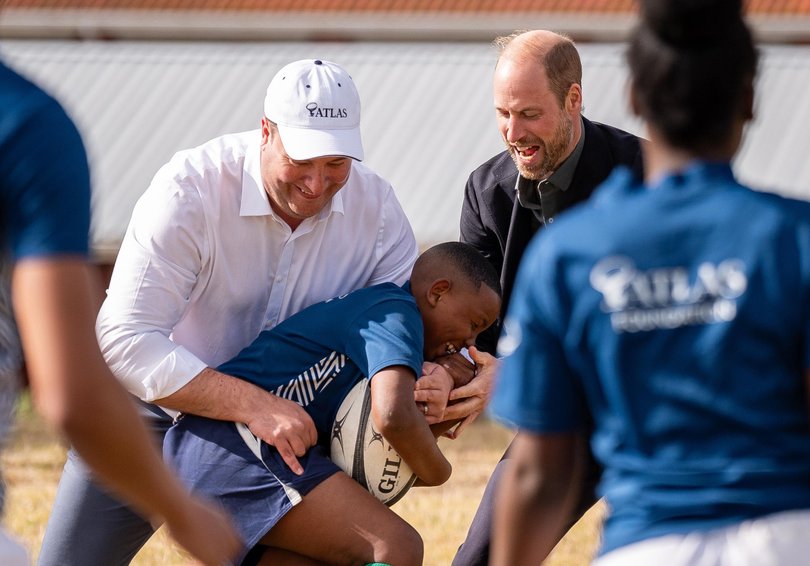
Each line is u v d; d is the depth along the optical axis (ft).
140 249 37.22
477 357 37.81
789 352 20.02
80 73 158.20
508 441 89.20
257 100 152.35
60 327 19.06
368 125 144.97
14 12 176.86
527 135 40.93
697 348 20.13
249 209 37.93
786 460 20.06
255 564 35.88
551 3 179.01
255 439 35.55
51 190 19.20
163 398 36.29
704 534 20.07
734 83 20.93
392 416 34.17
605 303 20.57
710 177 20.88
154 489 20.11
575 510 38.47
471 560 39.04
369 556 34.37
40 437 86.38
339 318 36.47
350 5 182.70
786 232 20.06
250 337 39.73
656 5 21.03
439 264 37.40
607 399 20.98
